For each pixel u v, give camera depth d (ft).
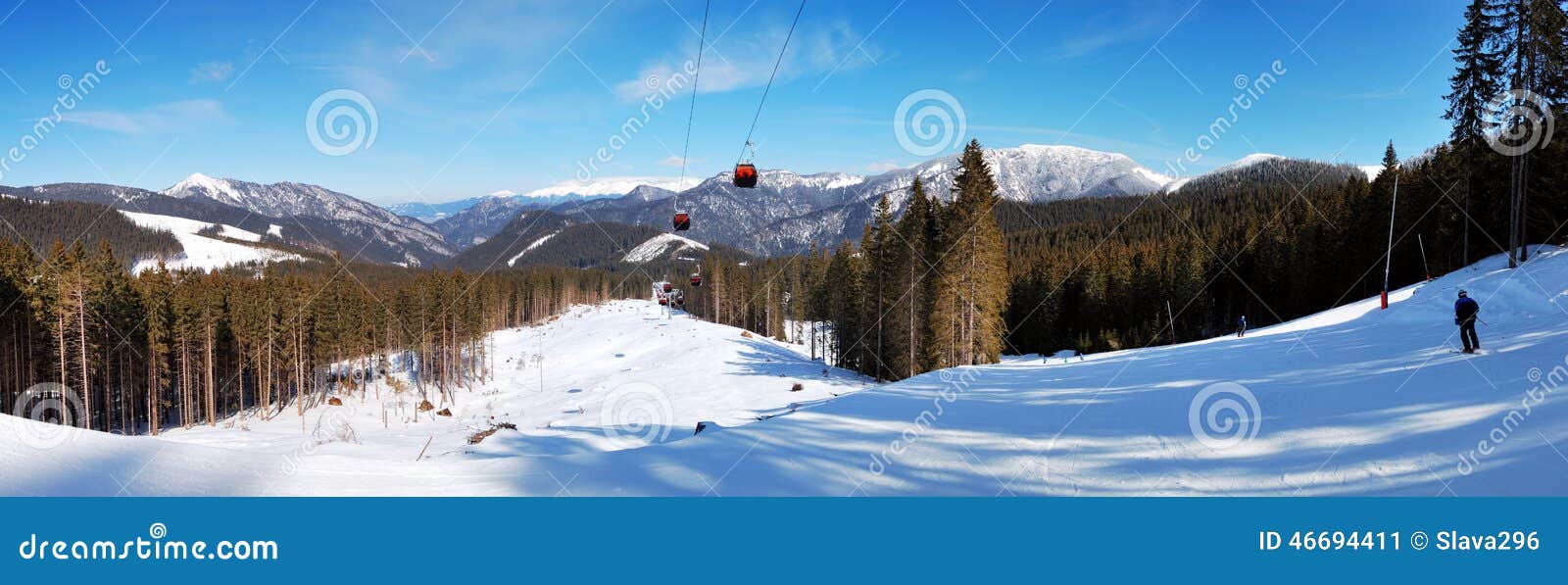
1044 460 26.12
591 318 365.40
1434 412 26.35
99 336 128.16
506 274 487.20
